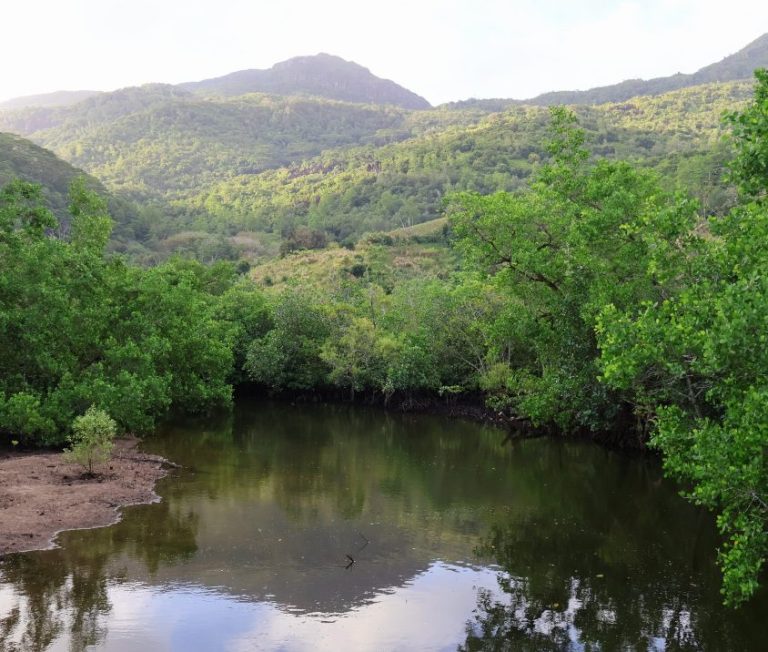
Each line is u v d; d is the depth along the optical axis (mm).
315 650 12453
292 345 56094
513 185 193750
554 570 16875
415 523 20750
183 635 12781
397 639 12977
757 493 11945
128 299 36594
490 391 45750
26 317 28469
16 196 30859
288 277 106875
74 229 39219
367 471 28406
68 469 24312
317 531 19531
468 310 49344
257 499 22797
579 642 12961
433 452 34000
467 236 30875
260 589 15125
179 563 16406
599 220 24859
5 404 26250
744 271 14117
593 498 24391
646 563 17438
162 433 36062
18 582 14797
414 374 49594
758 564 11500
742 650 12672
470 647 12680
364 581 15875
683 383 19938
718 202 76688
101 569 15758
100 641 12375
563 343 29031
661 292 23766
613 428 32812
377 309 59125
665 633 13359
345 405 55906
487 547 18625
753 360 11883
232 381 59312
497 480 27234
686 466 14125
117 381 30203
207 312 49062
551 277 29094
